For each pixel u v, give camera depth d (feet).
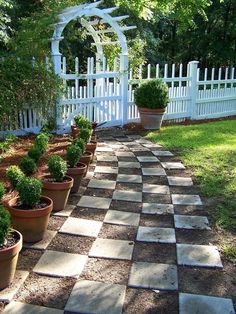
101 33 34.53
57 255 10.58
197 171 18.37
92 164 19.58
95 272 9.79
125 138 26.68
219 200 14.76
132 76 32.48
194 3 35.12
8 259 8.70
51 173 13.82
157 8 36.60
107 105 30.14
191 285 9.34
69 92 27.58
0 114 24.00
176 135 27.14
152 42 51.88
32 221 10.98
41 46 26.14
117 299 8.75
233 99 39.83
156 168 19.10
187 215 13.44
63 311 8.31
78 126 22.65
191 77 35.22
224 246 11.25
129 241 11.49
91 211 13.67
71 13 26.35
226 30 60.85
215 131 28.48
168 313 8.34
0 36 30.27
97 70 34.47
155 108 29.25
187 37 62.54
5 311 8.25
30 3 38.63
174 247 11.16
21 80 24.44
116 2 32.45
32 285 9.19
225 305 8.63
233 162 19.70
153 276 9.67
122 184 16.67
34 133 26.58
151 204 14.44
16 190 12.57
